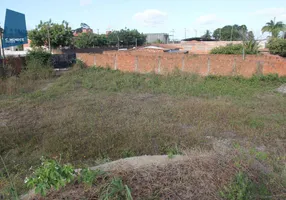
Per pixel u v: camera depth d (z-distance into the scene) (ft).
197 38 111.24
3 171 12.10
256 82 36.22
